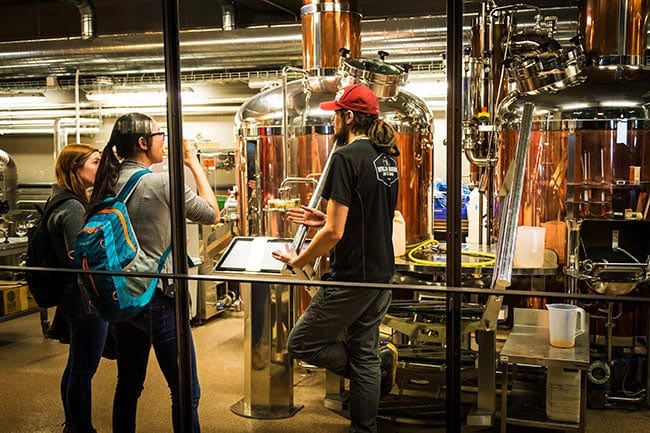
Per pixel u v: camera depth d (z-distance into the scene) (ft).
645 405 11.06
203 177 9.43
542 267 11.35
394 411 10.75
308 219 9.52
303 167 13.89
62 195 9.55
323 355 9.29
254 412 11.19
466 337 12.16
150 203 8.89
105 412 11.55
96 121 24.20
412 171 13.98
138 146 9.10
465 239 15.97
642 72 12.03
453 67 7.46
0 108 24.93
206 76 24.02
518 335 10.48
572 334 9.73
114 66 22.79
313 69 14.12
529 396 10.86
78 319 9.73
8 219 18.21
